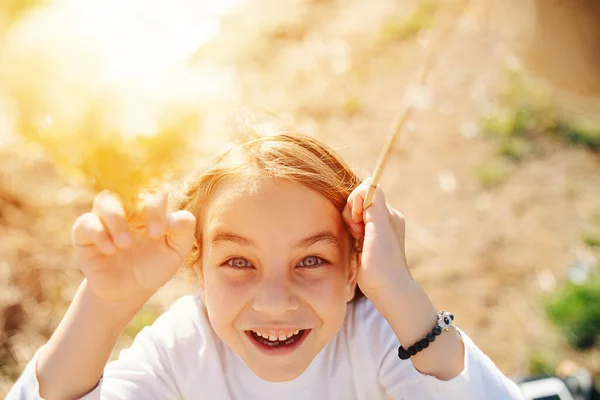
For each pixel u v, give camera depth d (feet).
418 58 18.20
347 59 17.99
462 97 16.37
